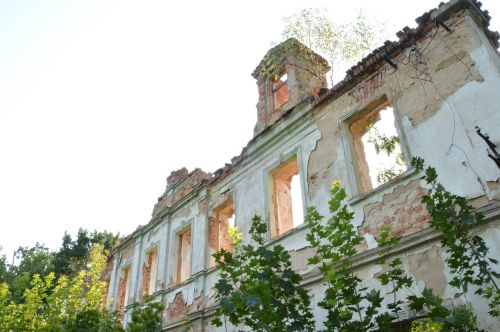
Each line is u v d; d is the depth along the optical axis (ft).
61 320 35.01
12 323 34.71
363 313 23.50
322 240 28.50
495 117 21.98
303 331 17.84
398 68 28.60
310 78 41.24
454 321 13.56
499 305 17.87
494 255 19.29
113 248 64.75
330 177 30.14
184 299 41.73
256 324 16.96
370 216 25.88
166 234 50.62
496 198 20.30
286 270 18.01
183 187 52.80
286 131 36.29
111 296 58.70
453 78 24.94
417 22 28.12
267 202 35.60
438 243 21.84
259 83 45.83
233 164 41.98
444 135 23.95
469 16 25.96
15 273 97.35
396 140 37.52
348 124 31.27
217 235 43.04
